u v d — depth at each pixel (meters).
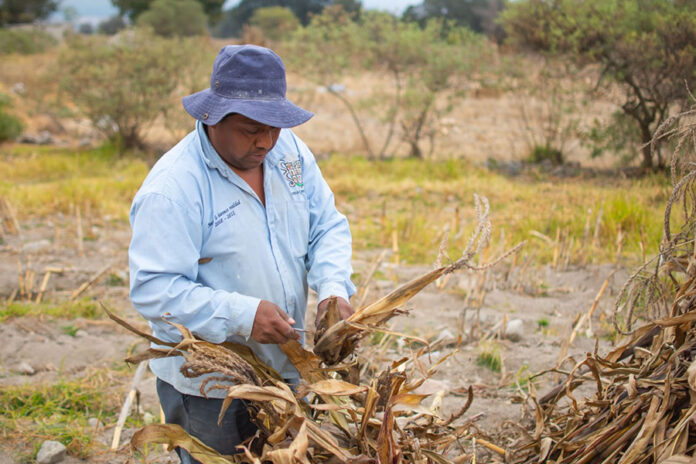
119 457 3.35
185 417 2.32
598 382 2.47
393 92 18.25
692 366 2.07
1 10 50.47
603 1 11.65
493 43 15.30
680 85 10.09
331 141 16.97
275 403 2.13
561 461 2.40
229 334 2.10
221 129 2.06
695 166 2.46
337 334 2.16
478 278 5.31
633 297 2.60
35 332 4.86
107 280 6.24
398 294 2.10
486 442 2.75
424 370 2.29
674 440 2.07
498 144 16.00
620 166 12.00
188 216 2.09
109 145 15.99
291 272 2.33
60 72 16.39
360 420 2.31
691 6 10.06
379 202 10.55
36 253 7.05
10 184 11.84
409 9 23.59
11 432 3.50
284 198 2.27
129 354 4.57
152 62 15.74
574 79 12.73
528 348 4.51
